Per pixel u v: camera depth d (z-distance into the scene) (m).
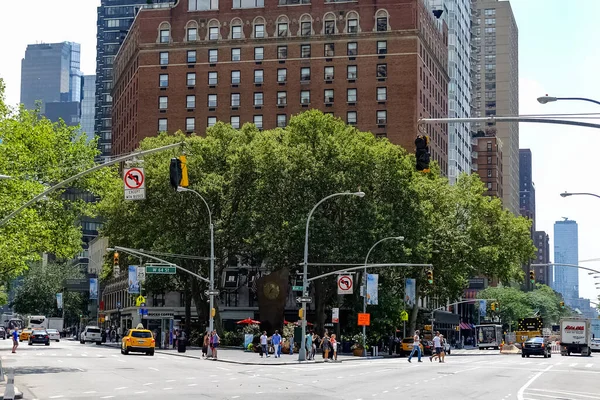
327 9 123.44
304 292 62.25
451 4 162.88
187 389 33.12
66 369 46.19
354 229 78.38
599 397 32.47
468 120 26.88
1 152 50.28
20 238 50.12
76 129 60.75
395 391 33.62
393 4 121.25
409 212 82.88
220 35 126.31
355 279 84.38
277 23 124.81
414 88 119.69
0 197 49.06
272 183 81.56
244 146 85.19
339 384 37.31
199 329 90.38
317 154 81.56
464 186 102.62
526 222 107.31
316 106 122.69
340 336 84.81
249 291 114.06
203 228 84.12
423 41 124.75
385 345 93.44
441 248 92.81
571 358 82.44
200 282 88.25
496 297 166.50
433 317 122.62
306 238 62.88
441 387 36.44
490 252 99.25
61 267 150.12
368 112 120.88
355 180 79.94
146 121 126.94
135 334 68.06
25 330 115.44
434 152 132.38
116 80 151.75
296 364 58.62
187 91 126.31
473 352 115.94
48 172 56.38
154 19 128.25
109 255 93.31
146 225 85.06
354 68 121.94
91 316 164.88
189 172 83.94
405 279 89.25
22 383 35.47
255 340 78.25
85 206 59.56
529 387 37.56
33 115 59.56
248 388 34.12
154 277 87.38
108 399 28.27
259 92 124.62
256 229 83.19
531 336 115.00
